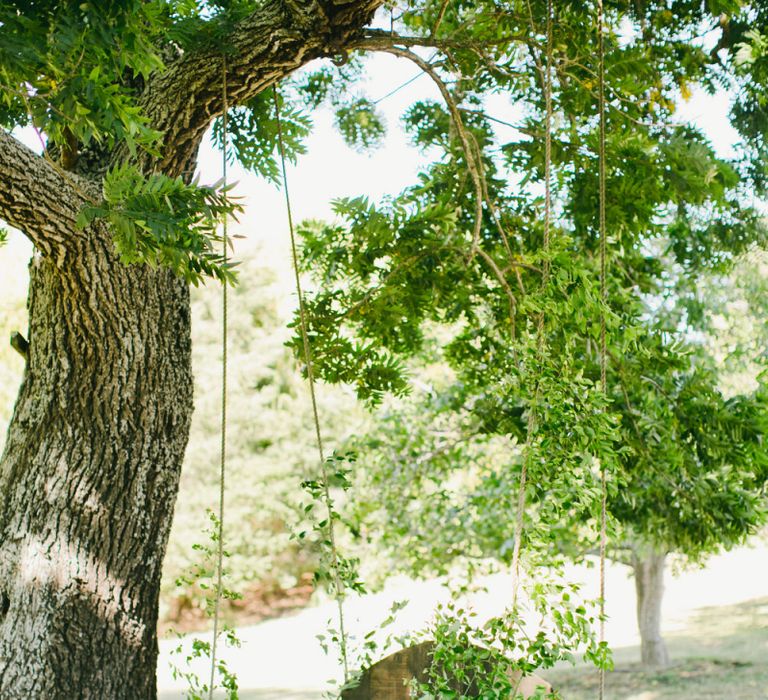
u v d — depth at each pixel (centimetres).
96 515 322
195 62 328
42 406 330
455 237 481
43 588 310
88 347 329
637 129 436
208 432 1698
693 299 669
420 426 851
